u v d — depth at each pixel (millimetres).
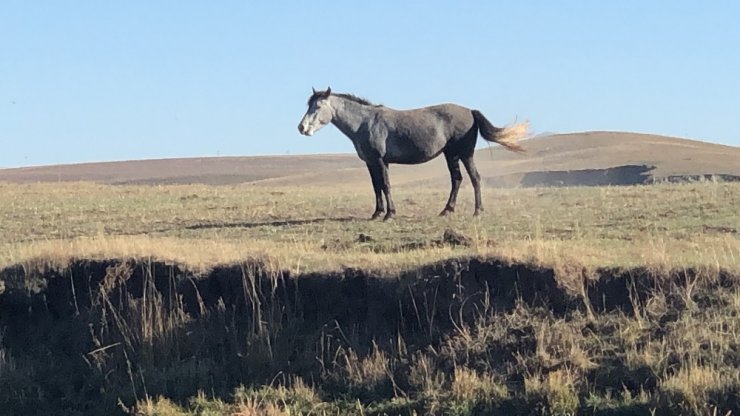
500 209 24453
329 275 17016
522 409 14492
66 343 17625
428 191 32062
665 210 22953
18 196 31906
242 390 15828
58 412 16344
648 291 15773
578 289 15961
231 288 17344
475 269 16453
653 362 14594
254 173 96312
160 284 17562
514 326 15719
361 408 15141
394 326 16500
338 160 115312
